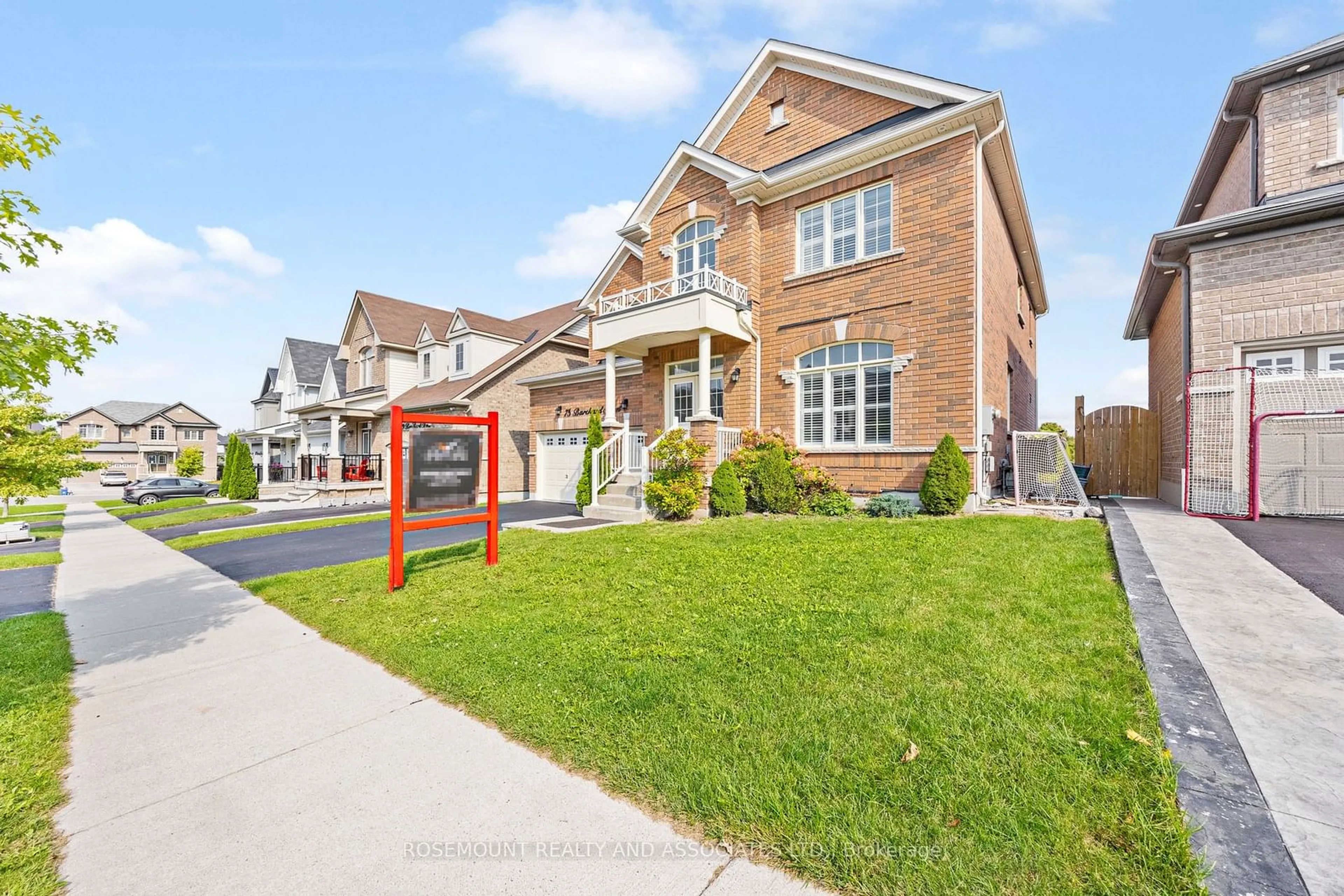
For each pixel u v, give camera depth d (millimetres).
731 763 2537
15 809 2561
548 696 3398
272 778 2789
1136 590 4500
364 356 25453
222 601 6562
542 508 15734
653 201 13734
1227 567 5117
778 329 11930
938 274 9750
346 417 22609
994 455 10508
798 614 4453
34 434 14258
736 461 11055
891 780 2326
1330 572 4941
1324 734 2482
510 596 5641
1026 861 1870
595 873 2016
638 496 11234
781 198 11969
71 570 9219
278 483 27672
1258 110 9609
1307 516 7723
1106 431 12750
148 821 2475
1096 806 2098
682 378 13344
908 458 9984
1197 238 8266
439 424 6879
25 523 15289
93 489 45688
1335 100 8836
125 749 3125
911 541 6727
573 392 17406
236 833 2375
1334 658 3225
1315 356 7656
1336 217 7398
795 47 12508
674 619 4586
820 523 8703
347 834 2332
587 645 4145
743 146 13859
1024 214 12430
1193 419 8328
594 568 6512
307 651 4684
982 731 2631
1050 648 3523
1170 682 2979
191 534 14297
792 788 2334
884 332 10320
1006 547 6266
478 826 2324
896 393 10211
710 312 10812
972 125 9445
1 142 3908
